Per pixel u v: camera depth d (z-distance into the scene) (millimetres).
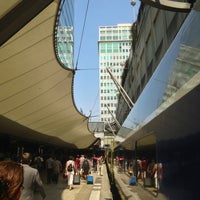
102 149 71000
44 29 12039
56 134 34688
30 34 11844
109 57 87875
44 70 15477
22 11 8648
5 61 12922
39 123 24719
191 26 4395
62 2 11141
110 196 18062
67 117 27938
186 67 4375
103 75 87875
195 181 3594
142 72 29594
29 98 17844
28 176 5477
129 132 11984
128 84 44719
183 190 4000
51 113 23500
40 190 5730
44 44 13102
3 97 15953
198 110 3576
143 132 7676
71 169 21078
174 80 4918
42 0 8516
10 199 2820
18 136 29844
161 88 5863
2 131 25062
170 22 17125
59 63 15508
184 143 4035
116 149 20062
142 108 8445
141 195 7613
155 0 7367
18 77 14742
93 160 40625
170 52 5512
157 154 5621
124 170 12922
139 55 31453
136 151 9102
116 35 109938
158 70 6535
